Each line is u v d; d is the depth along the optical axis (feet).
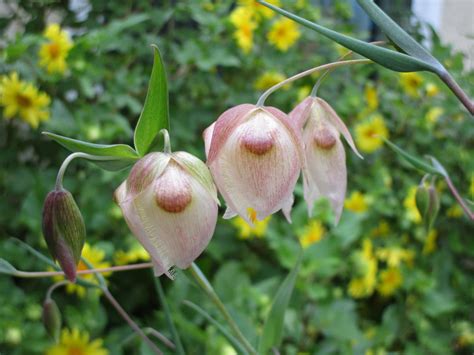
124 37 1.15
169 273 0.45
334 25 1.34
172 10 1.16
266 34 1.24
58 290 1.01
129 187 0.43
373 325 1.24
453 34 1.85
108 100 1.06
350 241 1.07
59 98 1.12
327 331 1.05
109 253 0.96
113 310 1.10
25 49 1.01
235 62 1.12
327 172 0.53
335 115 0.53
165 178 0.42
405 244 1.29
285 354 1.03
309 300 1.10
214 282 1.04
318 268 1.04
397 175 1.32
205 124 1.19
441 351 1.16
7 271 0.56
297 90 1.23
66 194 0.46
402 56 0.43
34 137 1.13
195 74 1.17
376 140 1.23
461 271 1.35
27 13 1.30
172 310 0.98
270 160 0.44
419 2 1.83
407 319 1.19
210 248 1.09
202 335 0.92
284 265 1.03
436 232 1.30
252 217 0.49
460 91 0.44
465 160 1.30
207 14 1.16
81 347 0.90
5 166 1.11
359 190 1.30
